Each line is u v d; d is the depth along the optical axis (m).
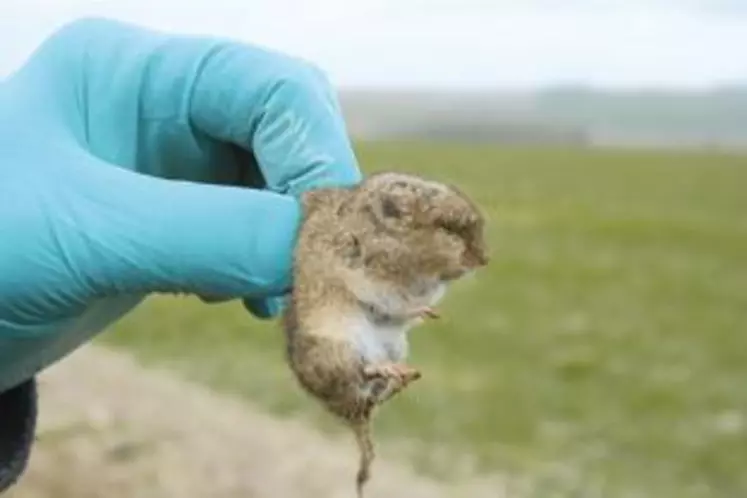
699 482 1.46
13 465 0.53
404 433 1.60
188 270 0.47
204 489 1.28
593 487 1.43
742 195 5.72
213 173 0.55
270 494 1.30
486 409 1.75
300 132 0.51
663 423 1.71
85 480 1.25
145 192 0.47
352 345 0.43
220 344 2.21
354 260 0.44
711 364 2.13
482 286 3.03
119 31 0.54
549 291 2.97
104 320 0.53
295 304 0.44
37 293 0.48
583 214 4.71
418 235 0.44
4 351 0.50
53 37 0.54
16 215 0.47
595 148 9.91
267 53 0.53
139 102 0.53
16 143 0.49
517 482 1.43
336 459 1.42
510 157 8.12
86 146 0.52
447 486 1.40
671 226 4.37
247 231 0.46
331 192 0.46
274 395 1.76
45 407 1.49
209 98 0.52
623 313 2.67
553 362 2.12
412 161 7.42
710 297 2.90
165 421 1.47
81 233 0.47
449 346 2.24
